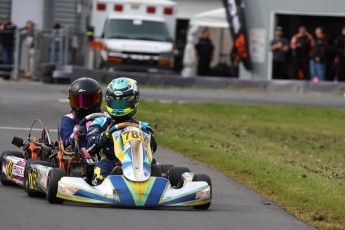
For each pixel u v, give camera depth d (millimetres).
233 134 77000
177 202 35938
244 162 54781
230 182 47625
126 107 38406
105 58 121000
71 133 41594
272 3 130500
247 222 35562
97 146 38188
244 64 130000
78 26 135625
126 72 119500
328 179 51406
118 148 37031
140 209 35812
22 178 41281
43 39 114250
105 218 33500
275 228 34875
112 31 122062
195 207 37844
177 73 128875
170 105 97250
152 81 117250
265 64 130375
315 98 112938
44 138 43969
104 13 123375
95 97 41969
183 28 145750
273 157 61625
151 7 123188
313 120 96188
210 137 70188
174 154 58250
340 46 123938
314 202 42062
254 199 42469
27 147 43219
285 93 116562
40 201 37562
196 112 94500
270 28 130625
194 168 52281
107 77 114375
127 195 35312
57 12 136500
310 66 120875
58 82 112625
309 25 136500
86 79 42250
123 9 123250
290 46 125375
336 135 84938
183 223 33719
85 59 121562
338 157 69250
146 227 32375
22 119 73125
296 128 88250
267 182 47500
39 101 87562
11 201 37562
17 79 113438
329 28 136625
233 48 129500
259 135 80062
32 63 114125
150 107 93750
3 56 113125
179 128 75500
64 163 39125
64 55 115500
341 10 130250
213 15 128500
